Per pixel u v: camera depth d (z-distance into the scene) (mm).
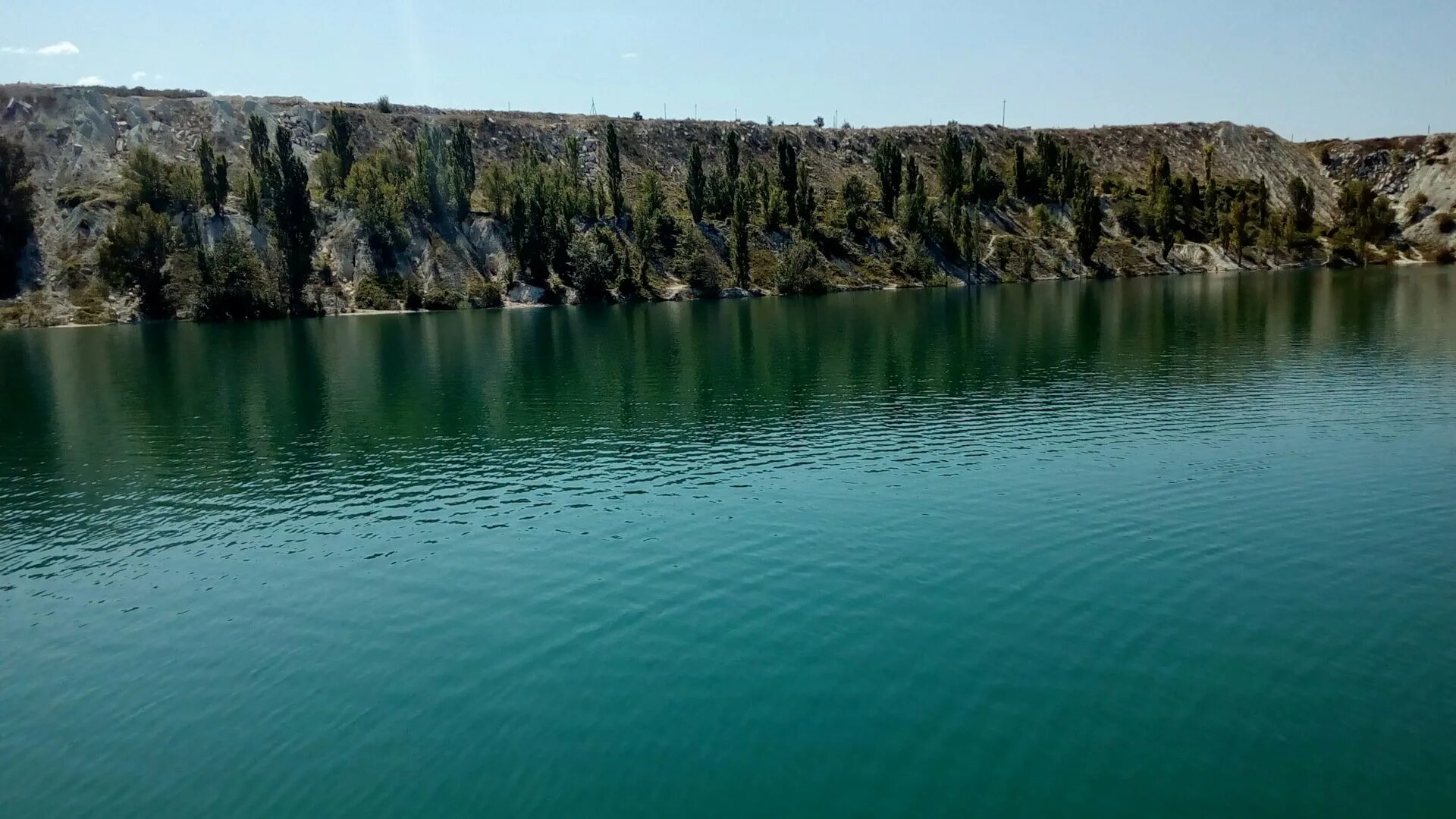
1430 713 28828
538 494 53906
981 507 48188
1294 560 40250
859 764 27203
